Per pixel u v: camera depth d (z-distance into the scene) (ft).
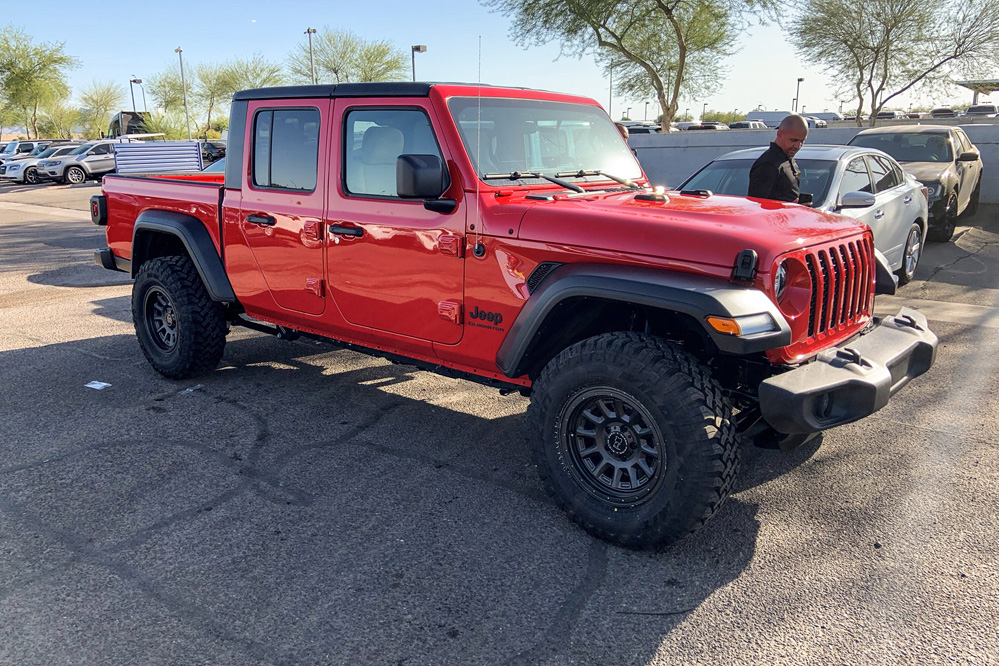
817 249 10.44
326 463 13.03
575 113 13.87
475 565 9.91
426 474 12.65
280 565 9.87
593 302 10.96
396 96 12.03
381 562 9.96
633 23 68.33
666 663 8.07
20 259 36.52
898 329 11.68
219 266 15.75
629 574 9.73
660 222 10.03
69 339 20.90
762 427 10.49
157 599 9.11
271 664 8.01
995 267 30.63
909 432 14.23
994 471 12.56
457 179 11.48
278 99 13.89
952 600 9.10
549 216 10.68
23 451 13.34
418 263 12.06
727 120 211.61
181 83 184.44
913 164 36.76
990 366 17.92
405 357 13.32
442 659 8.11
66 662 8.02
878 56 73.82
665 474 9.71
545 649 8.29
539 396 10.68
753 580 9.58
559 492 10.79
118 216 18.37
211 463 12.96
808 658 8.11
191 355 16.51
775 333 9.25
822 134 53.16
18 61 168.25
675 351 9.77
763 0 65.57
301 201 13.71
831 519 11.10
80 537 10.51
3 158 124.36
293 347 20.34
